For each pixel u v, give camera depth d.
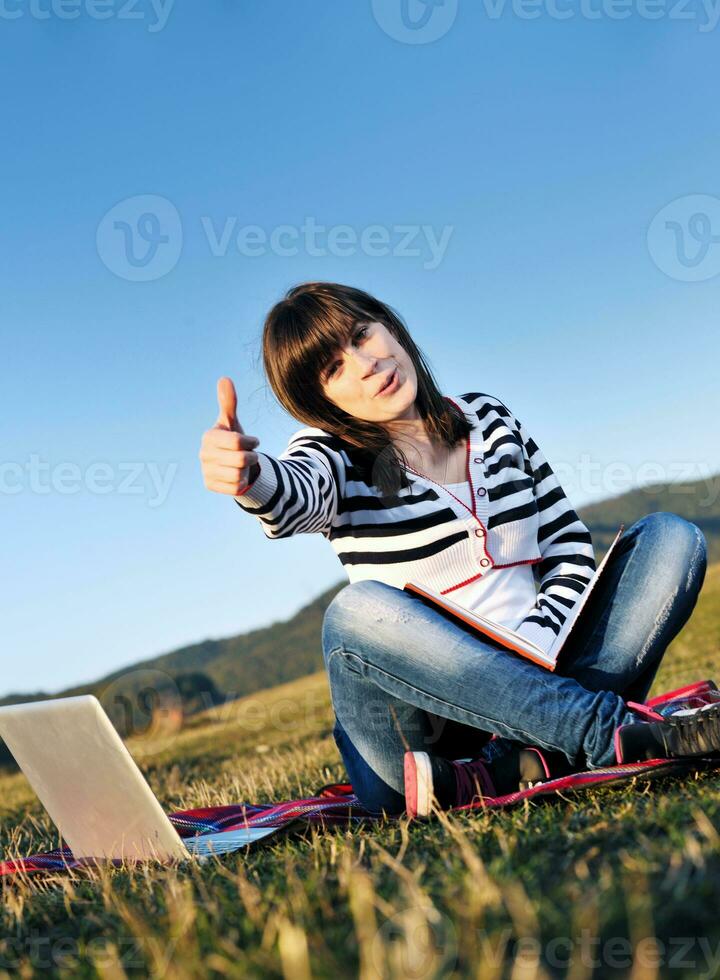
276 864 1.89
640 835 1.51
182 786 6.93
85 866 2.35
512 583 2.70
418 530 2.62
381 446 2.67
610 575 2.59
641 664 2.53
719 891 1.21
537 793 2.12
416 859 1.64
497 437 2.85
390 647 2.33
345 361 2.65
